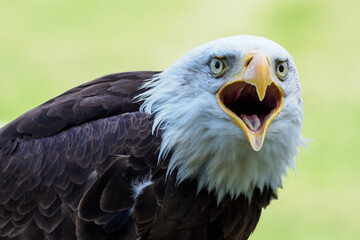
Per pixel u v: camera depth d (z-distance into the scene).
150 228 11.90
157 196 11.66
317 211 21.97
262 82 10.67
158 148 11.66
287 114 11.30
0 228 12.35
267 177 11.90
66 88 30.28
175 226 11.96
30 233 12.06
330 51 32.09
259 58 10.78
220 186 11.73
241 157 11.41
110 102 12.30
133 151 11.66
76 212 11.70
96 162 11.72
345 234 21.28
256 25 34.56
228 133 11.10
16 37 33.50
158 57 32.31
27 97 29.16
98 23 35.16
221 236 12.24
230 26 34.56
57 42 33.34
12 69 30.83
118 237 11.69
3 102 28.66
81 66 31.38
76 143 11.96
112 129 11.84
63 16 35.66
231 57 11.08
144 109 12.07
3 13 35.84
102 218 11.56
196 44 33.56
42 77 30.53
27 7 36.38
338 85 29.36
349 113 27.09
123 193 11.59
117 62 31.92
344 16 34.66
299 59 31.72
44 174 12.05
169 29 34.47
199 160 11.53
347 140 25.23
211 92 11.24
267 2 36.25
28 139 12.48
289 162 11.84
